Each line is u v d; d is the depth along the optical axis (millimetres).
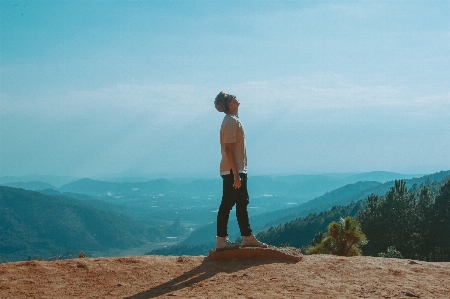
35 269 5504
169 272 5508
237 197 6309
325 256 6516
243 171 6301
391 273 5637
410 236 41344
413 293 4809
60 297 4508
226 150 6152
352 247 12469
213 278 5242
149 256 6336
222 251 6160
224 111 6395
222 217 6348
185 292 4707
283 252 6180
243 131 6289
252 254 6164
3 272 5344
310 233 114438
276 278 5238
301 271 5574
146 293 4680
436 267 6078
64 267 5629
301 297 4520
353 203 126375
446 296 4750
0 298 4438
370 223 41938
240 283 5035
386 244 40750
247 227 6453
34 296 4523
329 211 128750
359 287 4969
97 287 4891
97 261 5945
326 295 4625
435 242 41375
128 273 5430
